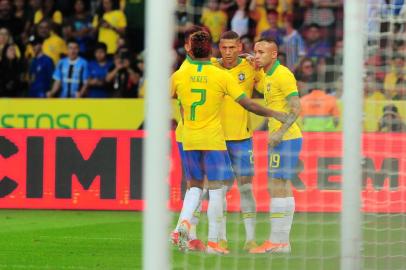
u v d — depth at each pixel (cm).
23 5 4275
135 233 2694
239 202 2364
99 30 4234
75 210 3186
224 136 2320
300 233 2125
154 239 1278
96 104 3644
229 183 2317
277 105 2205
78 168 3186
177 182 2930
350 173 1617
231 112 2323
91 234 2669
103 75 4172
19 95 4216
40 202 3203
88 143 3181
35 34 4241
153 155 1262
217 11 3834
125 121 3650
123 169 3175
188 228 2150
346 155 1616
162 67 1248
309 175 2242
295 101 2136
